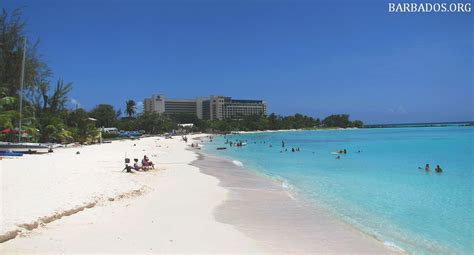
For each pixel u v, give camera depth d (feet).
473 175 83.41
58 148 156.04
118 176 68.03
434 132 403.13
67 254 28.45
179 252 30.58
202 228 38.32
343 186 69.77
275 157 141.49
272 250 32.63
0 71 157.17
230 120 628.69
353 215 47.14
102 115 441.68
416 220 44.86
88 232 34.22
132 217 40.88
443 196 59.47
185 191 60.54
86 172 71.61
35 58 170.81
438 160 117.29
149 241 32.86
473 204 53.52
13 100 143.02
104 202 46.57
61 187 52.49
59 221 36.99
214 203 52.19
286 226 41.22
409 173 88.17
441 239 37.76
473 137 270.05
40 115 196.24
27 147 123.85
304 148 194.49
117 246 30.96
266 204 52.95
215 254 30.55
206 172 90.33
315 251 32.96
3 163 86.02
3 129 139.33
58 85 216.13
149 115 462.19
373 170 95.14
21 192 47.96
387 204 53.72
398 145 200.03
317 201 55.72
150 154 139.03
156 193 56.80
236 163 117.29
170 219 41.22
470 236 38.75
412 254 33.35
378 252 33.37
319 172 92.02
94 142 216.13
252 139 337.31
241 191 63.41
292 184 72.38
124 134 338.75
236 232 37.52
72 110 236.22
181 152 169.07
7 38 159.63
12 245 29.58
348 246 34.78
